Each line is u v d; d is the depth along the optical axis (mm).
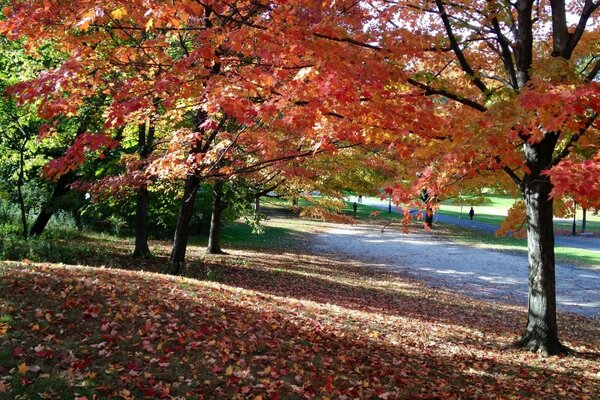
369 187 14516
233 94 5918
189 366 5801
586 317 15234
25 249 13938
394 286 18281
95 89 7363
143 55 7562
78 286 7449
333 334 8477
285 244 29109
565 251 30500
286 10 6023
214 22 7680
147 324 6652
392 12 6629
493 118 5891
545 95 4980
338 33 5973
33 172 21812
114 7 5695
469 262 26188
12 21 6102
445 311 14359
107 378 5109
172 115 9719
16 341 5457
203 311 7914
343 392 5984
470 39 8805
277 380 5906
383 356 7848
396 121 6605
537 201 8984
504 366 8281
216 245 21750
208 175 11156
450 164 6688
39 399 4484
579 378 7926
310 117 6258
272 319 8430
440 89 7633
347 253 27250
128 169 12008
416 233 38625
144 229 17141
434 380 7145
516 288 19922
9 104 14922
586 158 7277
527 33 8312
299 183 14445
